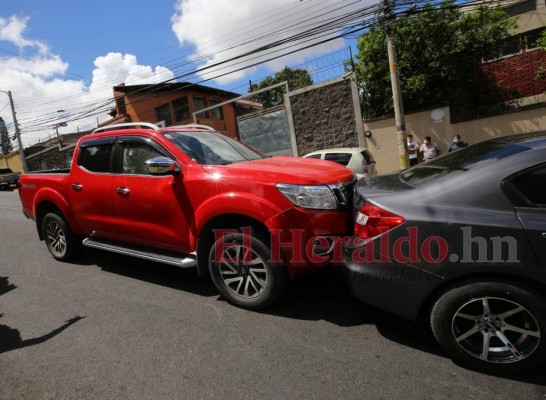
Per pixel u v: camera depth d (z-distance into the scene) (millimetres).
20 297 4199
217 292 3975
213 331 3186
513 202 2354
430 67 12180
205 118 25875
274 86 14641
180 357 2834
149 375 2637
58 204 4902
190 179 3566
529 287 2285
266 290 3326
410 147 12109
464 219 2389
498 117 11336
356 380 2459
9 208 11844
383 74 12727
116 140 4277
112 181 4199
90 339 3180
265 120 15031
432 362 2613
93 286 4367
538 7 13672
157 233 3912
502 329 2393
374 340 2932
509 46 13969
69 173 4797
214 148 4180
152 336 3160
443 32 11906
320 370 2586
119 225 4230
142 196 3912
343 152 9133
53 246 5438
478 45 12039
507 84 14281
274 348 2887
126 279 4523
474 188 2465
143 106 25641
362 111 13805
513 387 2318
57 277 4758
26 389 2570
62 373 2729
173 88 24328
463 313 2477
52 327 3443
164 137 3945
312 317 3342
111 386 2545
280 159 4059
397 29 11992
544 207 2293
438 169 2955
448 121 11859
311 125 14000
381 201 2721
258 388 2434
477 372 2482
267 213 3123
